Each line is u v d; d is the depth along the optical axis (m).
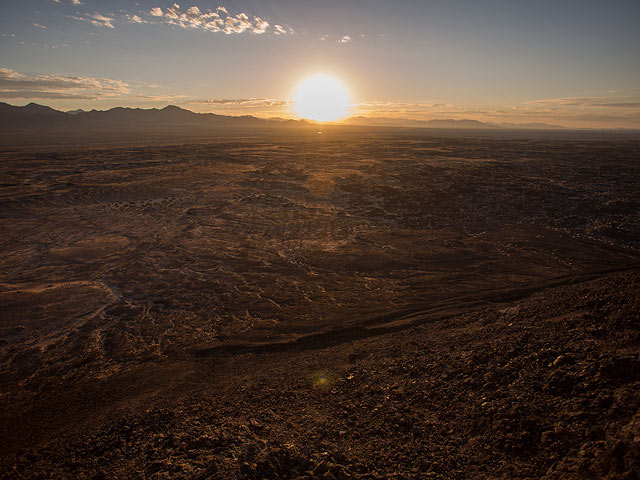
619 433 4.25
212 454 5.62
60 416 8.75
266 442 5.94
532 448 4.92
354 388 8.02
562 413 5.30
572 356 6.59
